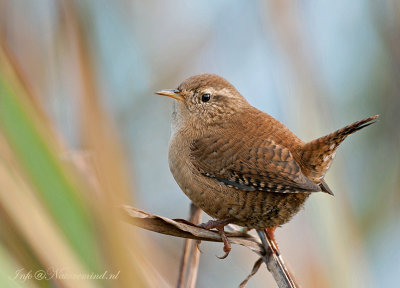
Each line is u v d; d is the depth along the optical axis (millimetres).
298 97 7656
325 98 8094
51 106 6469
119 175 3447
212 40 9812
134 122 8883
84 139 3803
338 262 6688
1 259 2889
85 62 4359
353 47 10219
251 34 9891
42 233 2924
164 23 9398
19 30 7453
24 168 2910
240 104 7930
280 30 8008
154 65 9203
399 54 10109
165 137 9383
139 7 9047
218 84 7875
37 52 7363
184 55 9516
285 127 7422
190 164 7375
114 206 3150
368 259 7535
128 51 8680
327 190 7156
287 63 7809
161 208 9359
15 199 2896
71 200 3018
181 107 7875
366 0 10266
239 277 8828
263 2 8219
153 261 7578
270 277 8383
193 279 6277
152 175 9297
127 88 8703
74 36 4551
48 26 7461
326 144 6559
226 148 7117
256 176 6797
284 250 7188
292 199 6918
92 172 3592
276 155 6781
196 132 7645
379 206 8867
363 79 10195
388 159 9625
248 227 7648
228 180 7031
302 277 6695
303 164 6828
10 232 2957
